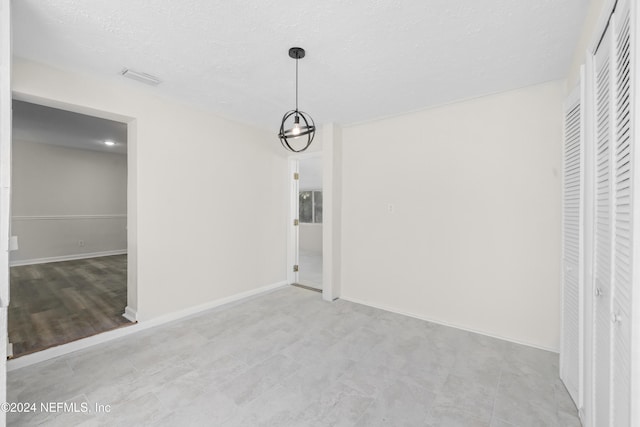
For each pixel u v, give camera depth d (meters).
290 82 2.47
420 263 3.08
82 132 4.81
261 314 3.16
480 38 1.81
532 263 2.48
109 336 2.55
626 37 1.02
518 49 1.93
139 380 1.96
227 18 1.64
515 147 2.55
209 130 3.30
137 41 1.88
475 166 2.74
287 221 4.36
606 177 1.25
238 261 3.65
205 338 2.59
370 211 3.47
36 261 5.63
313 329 2.78
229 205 3.54
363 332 2.72
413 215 3.13
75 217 6.11
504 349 2.40
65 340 2.38
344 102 2.89
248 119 3.55
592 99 1.42
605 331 1.23
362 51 1.97
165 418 1.61
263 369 2.10
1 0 1.24
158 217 2.88
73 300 3.39
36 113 3.82
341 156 3.72
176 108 3.00
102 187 6.50
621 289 1.05
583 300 1.58
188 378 1.99
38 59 2.12
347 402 1.75
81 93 2.36
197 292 3.21
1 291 1.27
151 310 2.83
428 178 3.03
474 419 1.61
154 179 2.84
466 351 2.37
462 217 2.82
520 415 1.64
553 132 2.38
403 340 2.56
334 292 3.66
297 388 1.88
